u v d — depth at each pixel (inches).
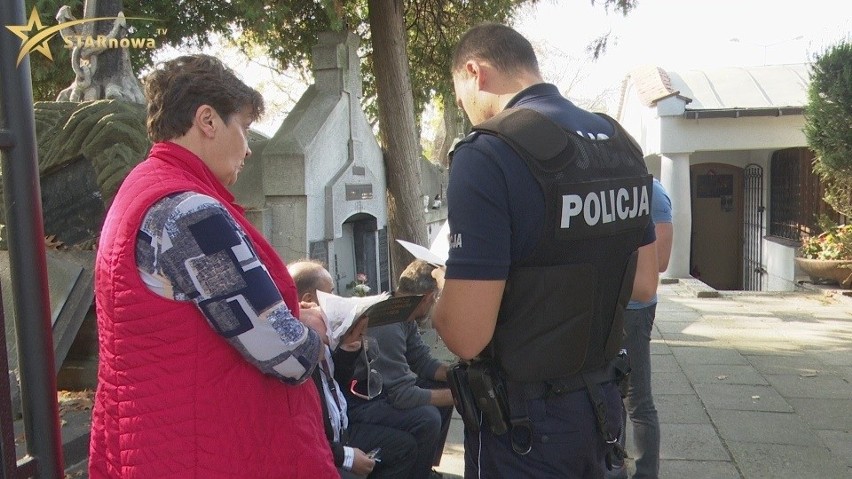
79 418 156.9
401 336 125.9
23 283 59.1
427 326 296.7
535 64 78.4
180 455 56.1
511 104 74.4
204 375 56.9
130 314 56.4
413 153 307.4
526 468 70.1
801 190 525.3
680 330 311.0
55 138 183.0
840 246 422.3
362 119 316.8
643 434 126.3
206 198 57.7
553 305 67.9
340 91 294.0
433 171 438.9
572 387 70.3
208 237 56.2
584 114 76.0
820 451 162.6
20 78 58.0
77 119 179.5
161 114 62.2
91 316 186.2
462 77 79.4
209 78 62.3
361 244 331.0
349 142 301.3
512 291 68.4
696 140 490.3
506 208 65.9
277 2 297.9
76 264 168.9
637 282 86.4
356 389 109.1
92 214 182.2
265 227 256.4
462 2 345.7
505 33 77.7
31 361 59.7
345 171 292.8
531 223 66.2
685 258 489.4
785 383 220.7
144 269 56.6
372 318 91.2
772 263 552.7
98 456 60.2
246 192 269.9
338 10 285.0
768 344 278.4
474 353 67.7
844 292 402.0
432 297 132.8
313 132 269.6
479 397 71.2
